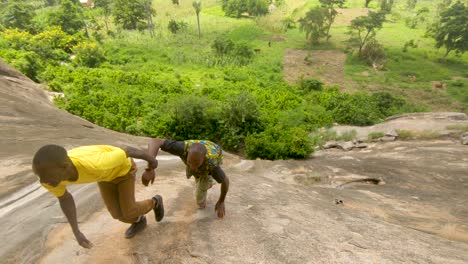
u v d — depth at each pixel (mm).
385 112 27750
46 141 7504
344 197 6961
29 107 10812
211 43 51500
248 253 3236
